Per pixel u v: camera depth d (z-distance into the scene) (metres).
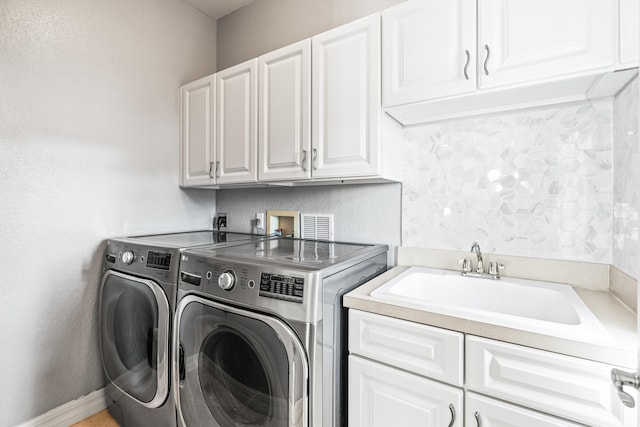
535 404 0.81
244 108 1.79
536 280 1.29
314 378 0.96
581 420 0.75
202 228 2.35
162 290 1.35
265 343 1.03
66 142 1.62
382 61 1.32
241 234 2.17
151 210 2.02
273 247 1.54
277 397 1.01
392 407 1.02
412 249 1.59
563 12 0.97
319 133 1.49
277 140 1.64
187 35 2.22
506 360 0.85
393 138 1.48
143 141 1.96
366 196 1.74
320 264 1.08
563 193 1.25
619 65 0.89
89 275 1.71
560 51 0.98
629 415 0.71
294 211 2.01
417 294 1.38
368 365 1.07
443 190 1.51
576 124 1.22
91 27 1.71
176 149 2.16
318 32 1.90
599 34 0.92
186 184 2.12
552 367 0.79
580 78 0.97
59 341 1.60
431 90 1.21
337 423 1.12
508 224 1.36
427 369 0.96
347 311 1.18
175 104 2.15
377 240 1.70
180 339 1.27
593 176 1.19
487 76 1.09
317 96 1.50
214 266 1.18
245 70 1.79
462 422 0.91
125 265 1.55
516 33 1.04
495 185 1.38
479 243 1.42
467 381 0.90
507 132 1.36
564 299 1.09
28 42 1.48
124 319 1.54
